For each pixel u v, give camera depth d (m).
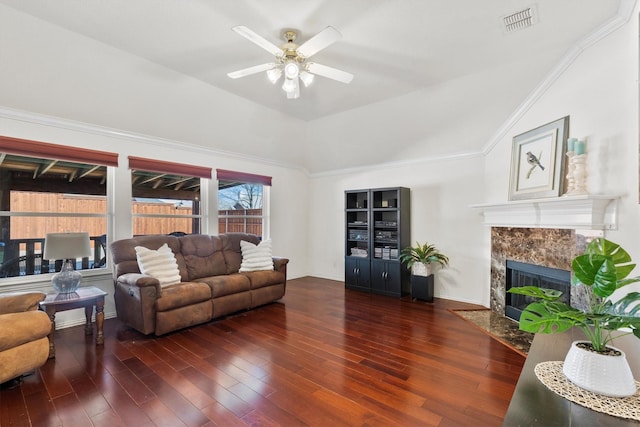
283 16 2.41
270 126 4.81
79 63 2.91
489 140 4.04
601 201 2.27
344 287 5.38
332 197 6.10
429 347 2.88
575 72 2.63
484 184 4.29
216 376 2.37
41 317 2.33
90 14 2.45
